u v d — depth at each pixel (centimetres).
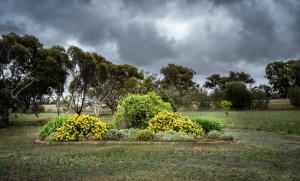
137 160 1021
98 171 862
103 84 4578
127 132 1554
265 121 3031
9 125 3142
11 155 1148
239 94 5972
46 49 3431
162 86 6562
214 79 10244
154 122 1634
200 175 810
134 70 5075
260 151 1220
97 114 4503
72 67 3988
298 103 5931
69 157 1084
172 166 925
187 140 1445
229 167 916
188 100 5900
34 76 3375
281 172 850
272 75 8150
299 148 1320
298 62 7731
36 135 1978
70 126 1497
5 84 3159
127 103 1791
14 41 3156
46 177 795
